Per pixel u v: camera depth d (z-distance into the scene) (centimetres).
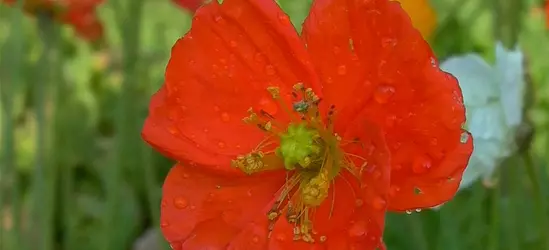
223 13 23
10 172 36
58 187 49
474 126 26
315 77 22
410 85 20
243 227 23
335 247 22
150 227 50
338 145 22
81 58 60
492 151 26
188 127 23
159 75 53
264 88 23
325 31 22
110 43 58
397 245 40
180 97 23
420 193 21
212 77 23
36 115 36
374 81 21
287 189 23
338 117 22
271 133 23
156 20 57
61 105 47
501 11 31
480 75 27
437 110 20
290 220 22
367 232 21
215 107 23
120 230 43
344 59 22
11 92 35
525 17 44
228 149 23
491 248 30
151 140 22
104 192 48
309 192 22
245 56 23
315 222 22
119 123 38
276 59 23
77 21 37
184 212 23
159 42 47
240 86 23
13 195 36
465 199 40
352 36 22
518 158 30
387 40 21
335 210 22
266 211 23
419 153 21
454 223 34
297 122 23
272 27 22
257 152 23
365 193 21
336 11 22
